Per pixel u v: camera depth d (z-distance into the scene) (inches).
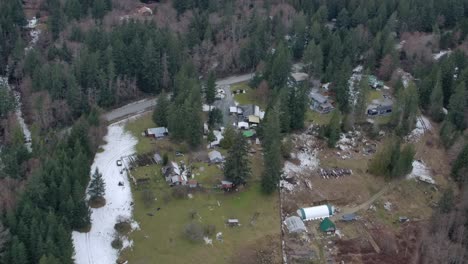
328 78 6102.4
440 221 4229.8
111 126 5260.8
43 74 5305.1
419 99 5831.7
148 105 5723.4
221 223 4173.2
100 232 4033.0
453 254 3944.4
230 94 5954.7
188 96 5093.5
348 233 4303.6
